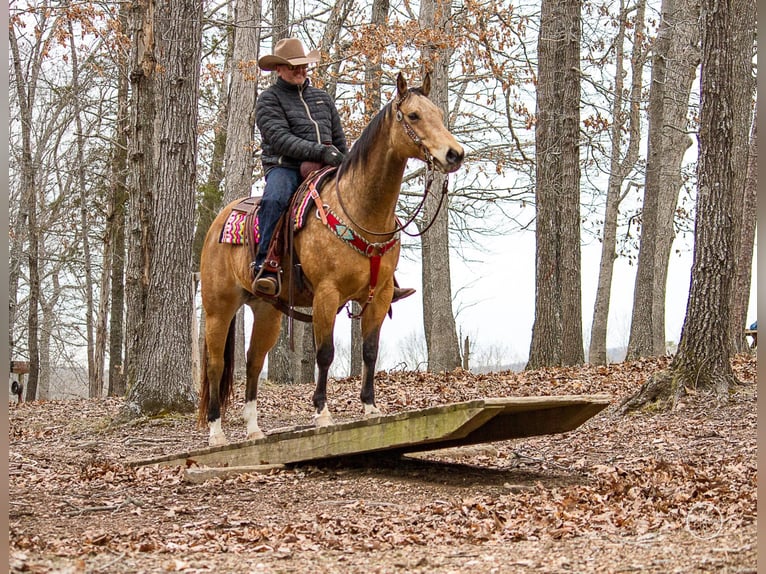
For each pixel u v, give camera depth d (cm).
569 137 2061
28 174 2788
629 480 733
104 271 2866
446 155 762
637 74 2883
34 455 1071
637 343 2341
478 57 2153
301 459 832
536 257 2066
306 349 2659
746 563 464
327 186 862
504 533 584
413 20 2106
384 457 866
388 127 803
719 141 1162
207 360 987
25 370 2353
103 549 573
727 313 1173
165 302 1378
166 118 1383
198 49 1392
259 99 922
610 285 2673
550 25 2130
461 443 823
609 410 1205
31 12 2194
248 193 2161
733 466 769
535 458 899
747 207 1970
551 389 1534
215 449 908
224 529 639
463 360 2944
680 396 1153
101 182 2927
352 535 600
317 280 846
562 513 617
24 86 2830
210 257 975
